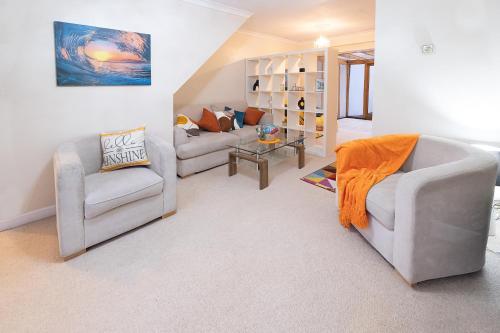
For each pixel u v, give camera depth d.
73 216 2.16
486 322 1.59
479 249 1.90
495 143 2.81
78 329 1.58
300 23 5.48
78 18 2.89
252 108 6.01
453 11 2.86
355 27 5.81
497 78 2.72
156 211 2.74
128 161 2.86
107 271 2.06
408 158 2.67
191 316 1.66
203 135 4.64
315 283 1.92
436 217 1.76
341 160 2.65
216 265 2.12
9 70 2.56
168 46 3.70
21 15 2.56
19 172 2.73
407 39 3.17
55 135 2.90
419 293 1.81
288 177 4.07
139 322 1.62
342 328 1.56
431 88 3.09
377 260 2.16
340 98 10.49
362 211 2.25
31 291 1.86
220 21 4.26
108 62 3.15
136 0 3.31
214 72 5.70
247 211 3.01
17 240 2.48
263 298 1.79
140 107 3.53
